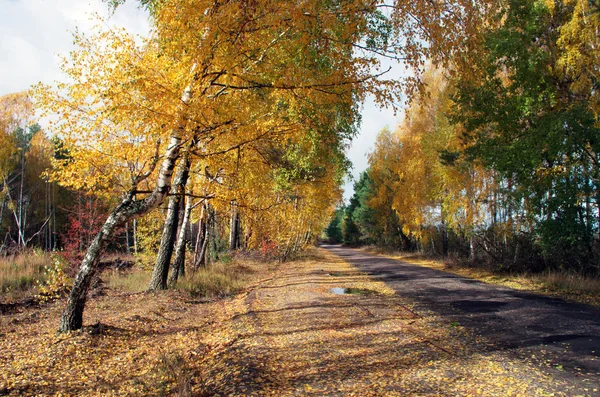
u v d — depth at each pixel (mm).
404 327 7488
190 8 4980
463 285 14242
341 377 4809
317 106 6664
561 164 13242
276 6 5074
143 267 16484
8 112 33281
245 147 8367
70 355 5676
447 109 20750
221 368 5109
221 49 5629
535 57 12828
